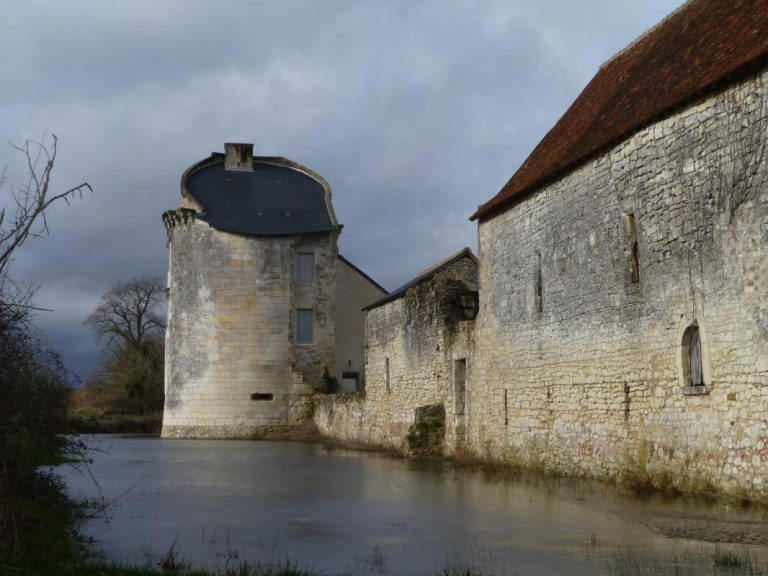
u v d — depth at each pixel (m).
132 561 9.04
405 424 28.47
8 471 9.37
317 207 43.19
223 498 14.88
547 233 19.42
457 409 24.53
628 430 15.86
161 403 61.56
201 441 37.62
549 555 9.15
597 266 17.12
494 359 22.17
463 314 25.72
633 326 15.78
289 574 8.08
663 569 8.21
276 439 39.38
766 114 12.45
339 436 36.22
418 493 15.48
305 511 13.11
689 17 17.73
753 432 12.47
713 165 13.59
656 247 15.08
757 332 12.46
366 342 33.47
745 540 9.84
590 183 17.50
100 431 50.38
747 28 13.91
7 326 9.17
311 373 41.09
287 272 41.12
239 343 40.41
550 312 19.16
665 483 14.54
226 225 40.81
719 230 13.38
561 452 18.47
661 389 14.84
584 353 17.58
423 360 27.09
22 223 8.41
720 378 13.25
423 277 31.83
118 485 17.19
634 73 18.72
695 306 13.95
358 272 45.56
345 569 8.59
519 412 20.61
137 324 68.94
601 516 12.02
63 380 10.31
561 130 21.25
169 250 42.47
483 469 20.45
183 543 10.24
